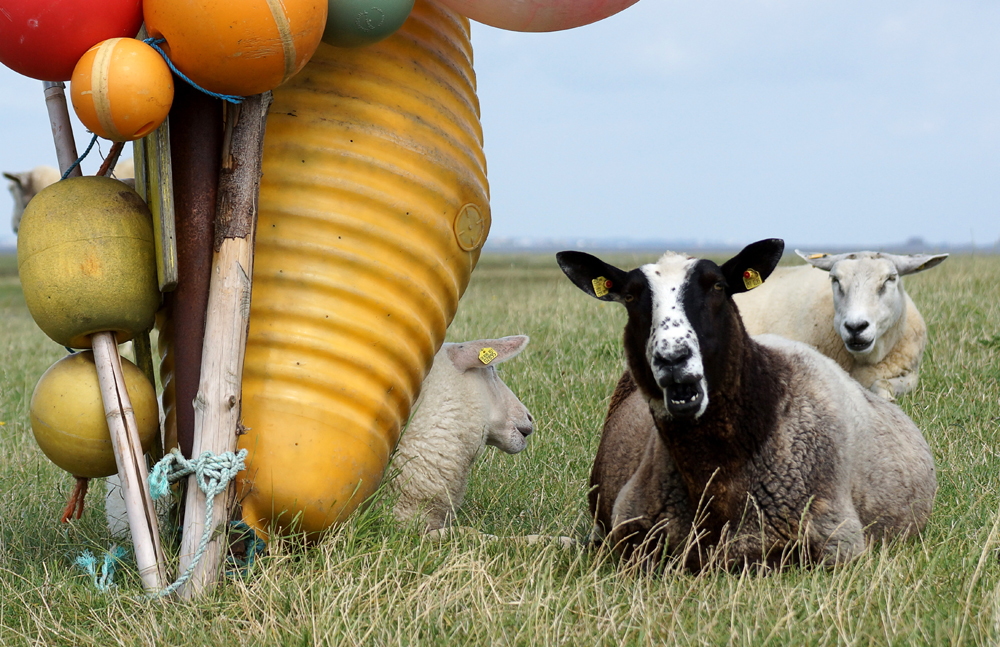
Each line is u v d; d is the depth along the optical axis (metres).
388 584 3.31
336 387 3.71
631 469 4.49
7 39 3.13
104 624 3.24
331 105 3.81
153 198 3.46
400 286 3.86
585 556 4.16
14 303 27.22
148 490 3.53
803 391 4.04
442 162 3.97
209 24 3.12
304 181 3.75
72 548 4.12
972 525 4.23
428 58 4.04
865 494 4.14
